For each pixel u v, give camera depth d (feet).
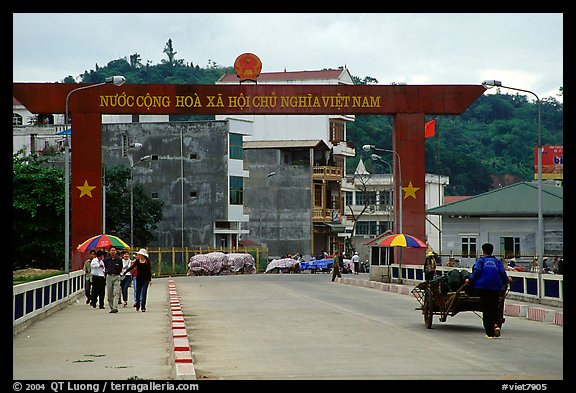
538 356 52.70
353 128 403.34
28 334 69.10
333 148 312.50
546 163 217.15
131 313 91.91
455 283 66.95
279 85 154.30
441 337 63.87
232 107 153.17
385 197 338.54
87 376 45.91
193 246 257.55
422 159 157.07
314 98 154.61
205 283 165.68
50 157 245.86
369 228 338.95
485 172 404.16
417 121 156.76
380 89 156.25
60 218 182.29
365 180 339.36
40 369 48.85
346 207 339.57
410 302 107.55
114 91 152.56
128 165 262.88
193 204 258.98
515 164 435.53
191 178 259.19
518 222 205.46
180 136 260.62
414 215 156.76
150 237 244.63
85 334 69.31
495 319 63.52
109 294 92.58
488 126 476.95
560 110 501.15
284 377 44.27
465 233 209.87
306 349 56.49
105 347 60.08
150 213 244.01
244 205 291.17
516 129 462.60
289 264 250.57
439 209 208.85
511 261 154.71
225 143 256.73
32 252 180.04
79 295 119.14
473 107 500.74
